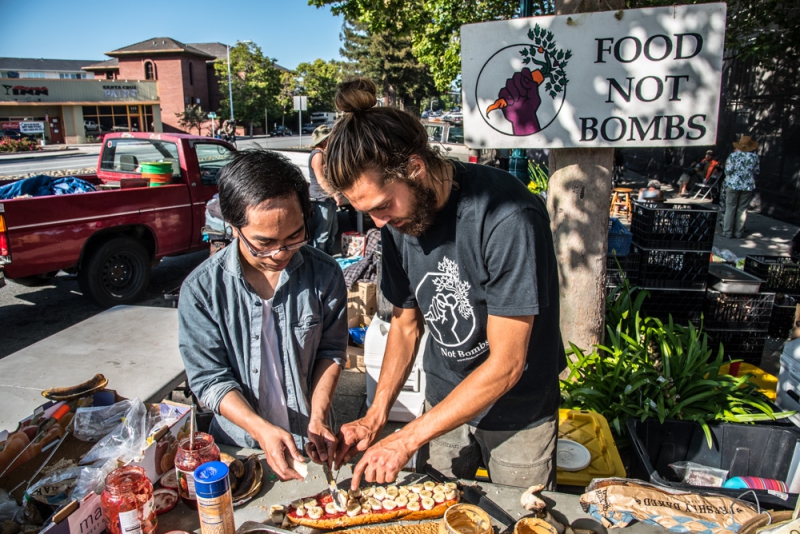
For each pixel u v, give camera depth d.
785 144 9.70
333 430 1.86
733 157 8.16
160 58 48.75
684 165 13.68
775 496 1.74
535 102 2.99
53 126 40.50
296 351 1.73
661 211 4.05
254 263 1.61
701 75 2.78
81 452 1.62
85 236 5.02
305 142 37.06
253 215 1.41
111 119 43.25
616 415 2.91
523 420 1.75
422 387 3.17
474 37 2.98
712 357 4.08
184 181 6.02
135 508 1.32
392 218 1.37
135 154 6.31
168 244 5.86
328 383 1.77
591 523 1.48
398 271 1.74
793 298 4.60
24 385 2.27
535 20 2.89
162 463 1.59
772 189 10.05
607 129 2.95
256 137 47.69
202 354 1.67
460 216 1.44
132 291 5.60
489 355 1.60
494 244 1.40
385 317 3.13
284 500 1.56
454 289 1.56
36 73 76.75
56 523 1.24
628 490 1.50
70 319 5.30
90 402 1.75
